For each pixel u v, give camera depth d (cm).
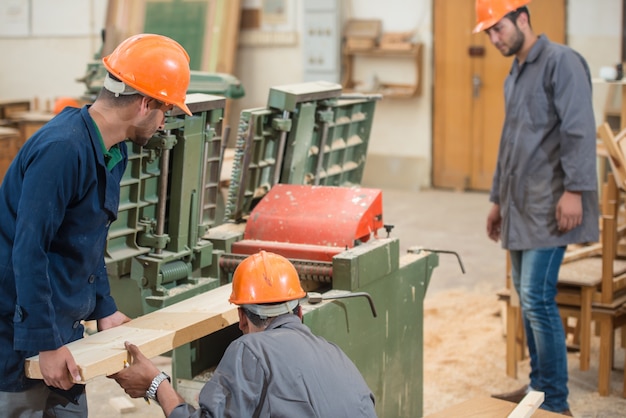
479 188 977
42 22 1167
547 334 408
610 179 441
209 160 373
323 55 1003
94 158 253
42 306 245
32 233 242
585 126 391
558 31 892
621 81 629
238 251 367
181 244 356
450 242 762
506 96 420
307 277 346
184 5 1045
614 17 863
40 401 270
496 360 494
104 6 1132
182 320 295
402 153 1008
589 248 498
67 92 1174
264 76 1058
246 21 1052
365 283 344
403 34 973
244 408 235
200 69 1029
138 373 264
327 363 250
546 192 404
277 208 378
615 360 494
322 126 427
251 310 264
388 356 371
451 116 974
